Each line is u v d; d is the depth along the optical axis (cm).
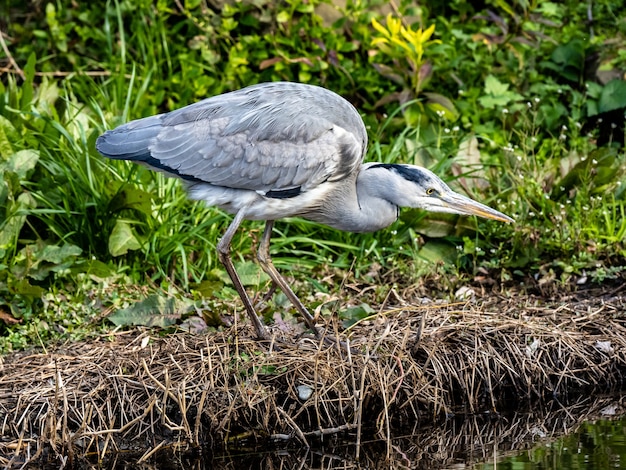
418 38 1422
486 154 1452
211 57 1505
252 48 1512
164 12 1530
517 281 1283
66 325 1119
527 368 1074
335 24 1503
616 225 1328
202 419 977
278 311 1124
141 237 1244
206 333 1079
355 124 1075
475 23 1619
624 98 1480
